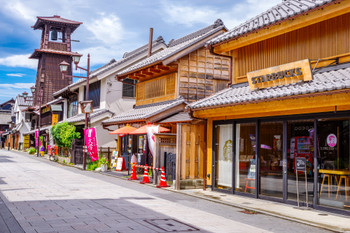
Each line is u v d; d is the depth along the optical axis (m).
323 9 9.70
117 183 15.73
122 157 21.84
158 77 20.84
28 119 56.34
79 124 29.70
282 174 11.12
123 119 20.56
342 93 8.65
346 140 9.28
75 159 27.30
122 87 26.47
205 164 13.98
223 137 13.70
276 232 7.57
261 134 12.02
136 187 14.49
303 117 10.58
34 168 22.66
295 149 10.79
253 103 10.87
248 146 12.52
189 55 19.03
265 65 12.84
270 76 11.06
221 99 12.02
